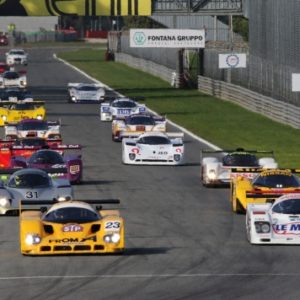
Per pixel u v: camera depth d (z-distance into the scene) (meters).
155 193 156.38
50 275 96.69
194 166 191.88
